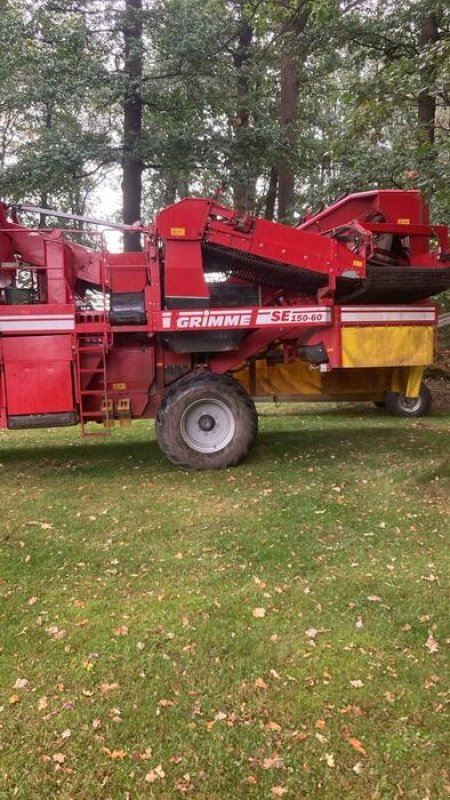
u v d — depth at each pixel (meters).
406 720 2.85
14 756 2.69
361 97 7.47
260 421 10.43
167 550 4.81
